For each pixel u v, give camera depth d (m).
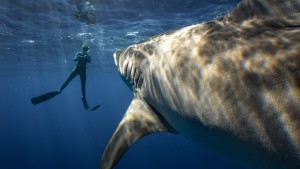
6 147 82.88
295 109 1.57
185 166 52.66
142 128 2.85
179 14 13.61
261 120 1.71
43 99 9.08
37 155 74.31
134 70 3.46
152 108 3.09
